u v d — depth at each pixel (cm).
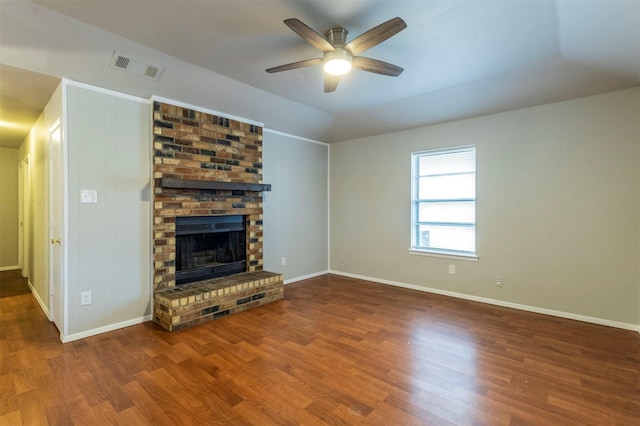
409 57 281
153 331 311
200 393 210
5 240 591
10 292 447
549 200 361
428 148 454
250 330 314
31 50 246
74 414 189
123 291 322
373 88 358
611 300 327
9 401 201
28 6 212
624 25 207
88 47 257
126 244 324
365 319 345
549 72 305
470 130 416
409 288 473
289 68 246
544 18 220
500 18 221
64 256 287
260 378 228
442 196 451
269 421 184
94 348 274
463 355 264
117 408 195
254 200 434
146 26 235
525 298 377
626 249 320
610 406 197
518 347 278
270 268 475
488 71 310
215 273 396
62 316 291
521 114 378
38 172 399
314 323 333
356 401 203
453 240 443
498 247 395
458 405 199
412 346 280
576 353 267
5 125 424
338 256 566
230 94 361
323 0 202
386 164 500
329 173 575
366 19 222
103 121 308
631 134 317
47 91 309
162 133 339
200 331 311
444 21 225
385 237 502
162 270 342
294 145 511
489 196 401
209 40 255
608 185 329
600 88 320
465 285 421
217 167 388
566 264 352
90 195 300
